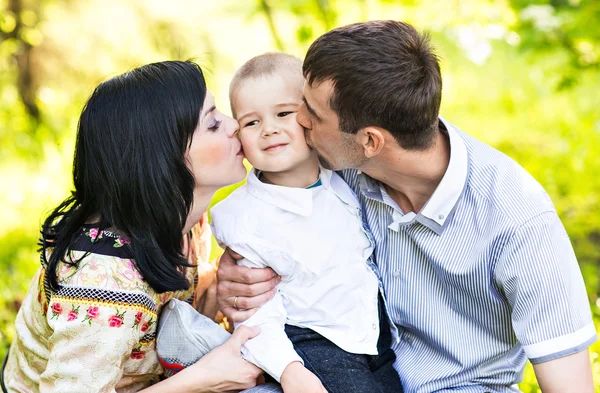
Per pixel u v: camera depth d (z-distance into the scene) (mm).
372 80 2160
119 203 2205
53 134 6773
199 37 7355
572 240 5203
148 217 2207
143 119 2195
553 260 2188
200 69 2320
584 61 5707
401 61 2178
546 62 6465
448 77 7375
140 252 2189
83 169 2271
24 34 7395
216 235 2436
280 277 2391
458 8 5703
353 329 2387
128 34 7523
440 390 2436
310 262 2354
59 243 2223
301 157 2355
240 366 2268
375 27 2232
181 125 2215
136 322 2186
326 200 2420
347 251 2410
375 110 2180
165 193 2205
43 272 2287
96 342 2115
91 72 7531
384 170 2326
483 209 2256
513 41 5668
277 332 2316
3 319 3896
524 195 2236
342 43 2197
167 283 2227
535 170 5996
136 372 2355
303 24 5535
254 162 2365
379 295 2506
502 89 7355
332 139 2289
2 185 6270
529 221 2197
